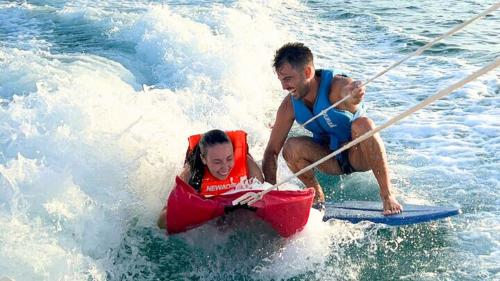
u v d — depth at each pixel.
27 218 5.10
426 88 9.70
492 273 5.08
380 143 5.88
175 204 5.17
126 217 5.63
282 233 5.36
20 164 5.46
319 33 13.28
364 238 5.57
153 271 5.11
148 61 10.64
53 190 5.35
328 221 5.74
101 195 5.63
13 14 14.11
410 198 6.34
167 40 10.83
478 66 10.65
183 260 5.26
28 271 4.61
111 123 6.47
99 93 7.22
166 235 5.53
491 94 9.27
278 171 6.92
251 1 16.08
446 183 6.68
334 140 6.22
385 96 9.41
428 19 14.26
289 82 5.82
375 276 5.09
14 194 5.21
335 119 6.01
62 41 11.88
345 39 12.80
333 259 5.29
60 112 6.34
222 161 5.44
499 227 5.76
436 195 6.41
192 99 8.33
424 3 15.96
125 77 9.45
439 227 5.77
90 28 12.76
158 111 7.29
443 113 8.65
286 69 5.77
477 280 5.00
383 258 5.31
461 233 5.68
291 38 12.78
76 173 5.68
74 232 5.17
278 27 13.67
